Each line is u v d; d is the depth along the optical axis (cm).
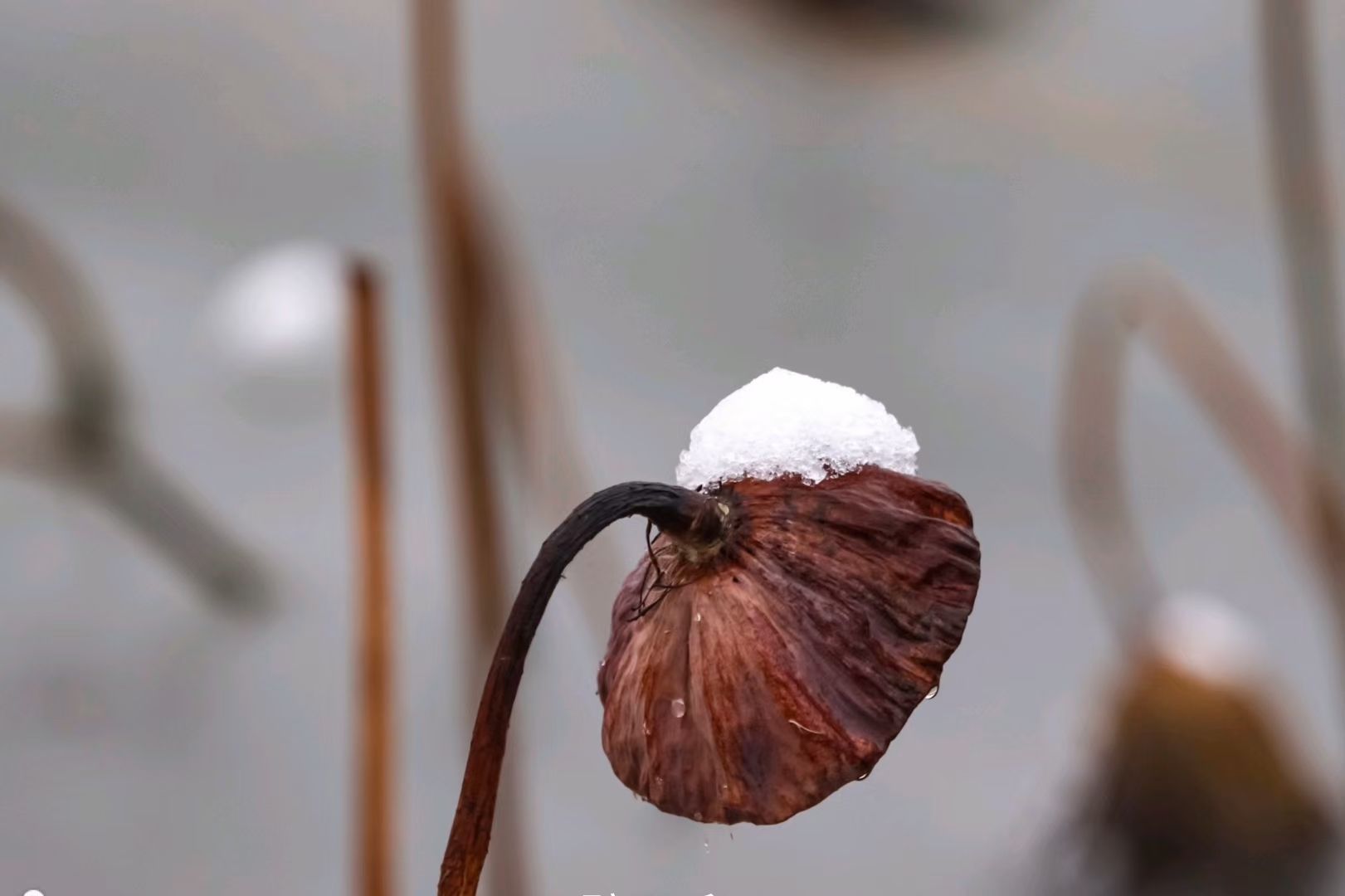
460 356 164
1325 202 218
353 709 254
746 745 110
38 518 286
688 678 110
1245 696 245
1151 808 242
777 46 530
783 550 110
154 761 234
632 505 109
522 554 200
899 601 110
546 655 262
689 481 112
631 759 111
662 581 111
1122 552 291
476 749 108
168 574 279
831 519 110
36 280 282
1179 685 244
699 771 110
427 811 222
